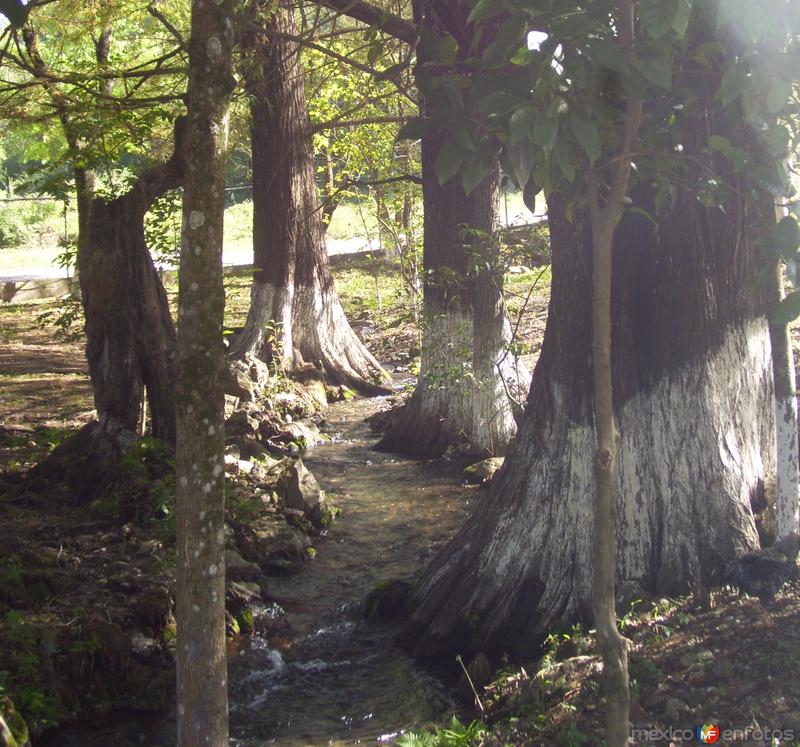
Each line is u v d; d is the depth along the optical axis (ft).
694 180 19.07
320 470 38.58
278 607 24.89
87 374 54.19
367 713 19.49
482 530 22.08
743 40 12.13
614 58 11.31
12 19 11.66
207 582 12.98
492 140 13.35
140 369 32.94
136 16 47.91
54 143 45.73
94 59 53.21
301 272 51.75
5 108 36.58
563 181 13.67
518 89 11.80
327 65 46.80
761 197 17.51
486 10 11.78
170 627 22.17
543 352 21.75
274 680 21.24
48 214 119.75
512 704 17.87
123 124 33.19
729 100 12.06
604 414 12.17
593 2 11.81
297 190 51.06
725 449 20.47
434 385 38.93
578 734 15.84
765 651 17.28
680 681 16.90
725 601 18.95
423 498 34.30
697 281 20.34
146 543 26.68
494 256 33.63
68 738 18.66
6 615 21.43
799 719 15.56
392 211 72.59
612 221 12.21
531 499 21.34
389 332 67.26
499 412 37.86
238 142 51.55
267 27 31.22
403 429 41.55
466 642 21.22
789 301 13.03
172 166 33.06
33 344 64.95
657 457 20.51
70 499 31.12
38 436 39.40
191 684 13.00
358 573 27.53
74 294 35.35
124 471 30.30
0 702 17.44
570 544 20.71
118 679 20.04
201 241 12.66
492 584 21.31
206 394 12.84
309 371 50.34
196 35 12.53
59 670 19.56
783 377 19.84
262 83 31.45
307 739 18.58
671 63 12.79
